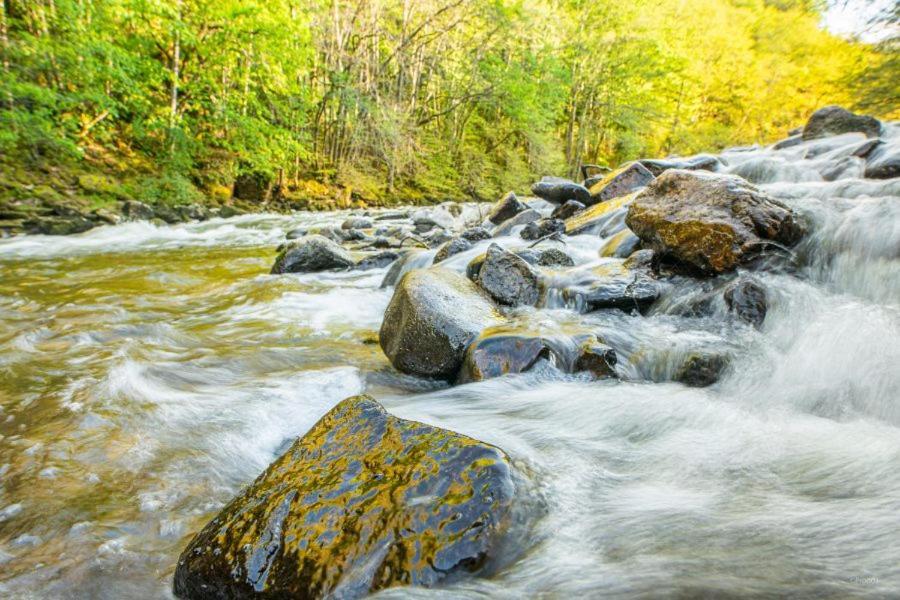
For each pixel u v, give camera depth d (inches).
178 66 685.9
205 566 64.2
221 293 266.5
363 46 1035.9
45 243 429.4
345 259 332.8
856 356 121.9
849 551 57.5
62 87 529.3
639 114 1534.2
